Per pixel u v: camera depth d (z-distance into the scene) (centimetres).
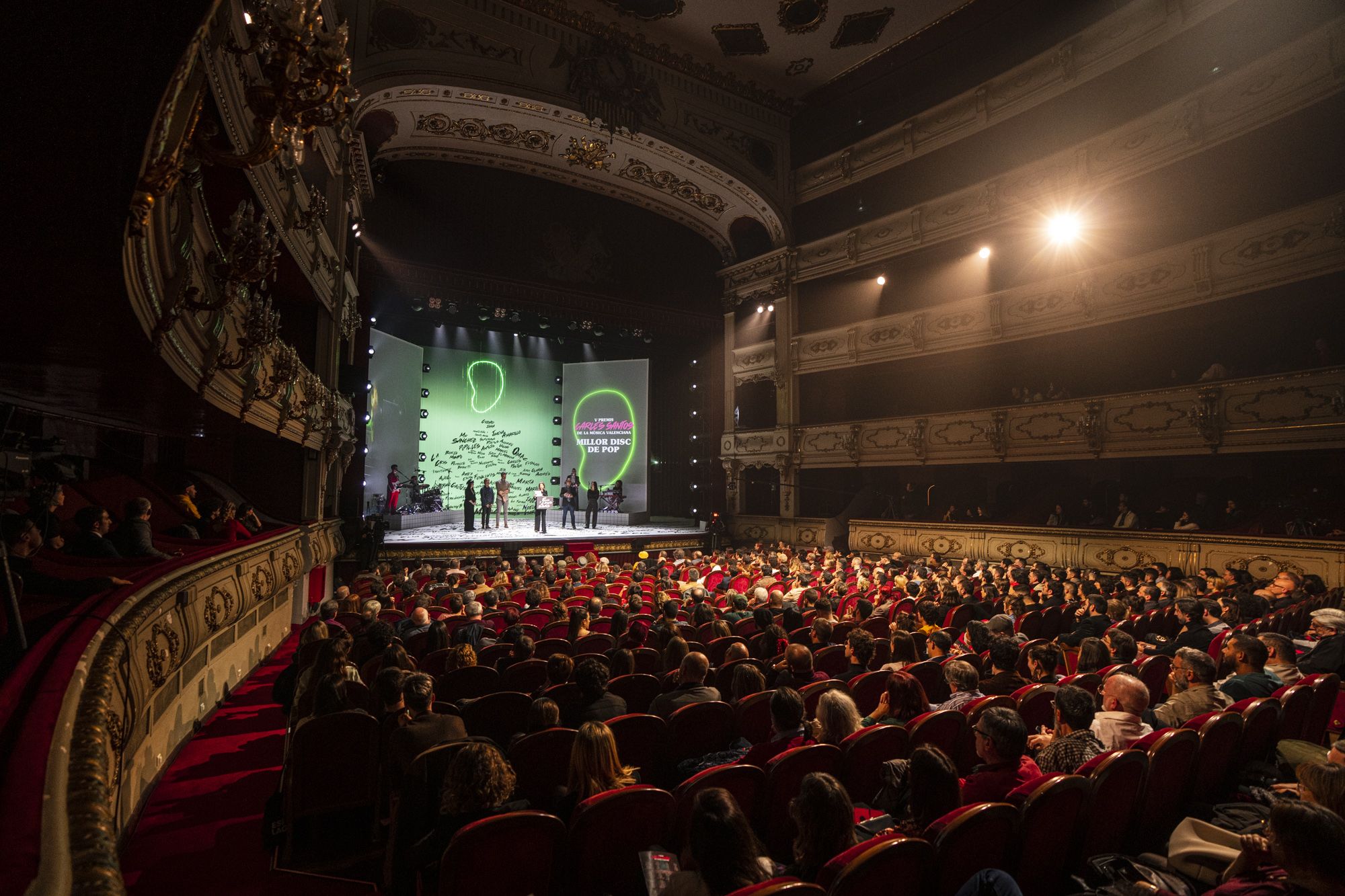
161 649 420
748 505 2514
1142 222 1686
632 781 317
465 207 2056
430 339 2319
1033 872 279
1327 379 1237
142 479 787
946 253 2009
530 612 848
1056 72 1706
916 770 275
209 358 527
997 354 2006
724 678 582
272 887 366
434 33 1655
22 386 523
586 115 1864
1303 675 552
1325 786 250
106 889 113
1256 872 244
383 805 410
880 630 806
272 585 809
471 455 2405
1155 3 1523
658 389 2670
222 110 567
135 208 242
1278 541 1274
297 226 863
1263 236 1334
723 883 198
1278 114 1302
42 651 266
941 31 1925
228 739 582
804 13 1870
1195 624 699
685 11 1856
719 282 2622
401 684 409
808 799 241
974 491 2131
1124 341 1836
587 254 2289
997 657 508
